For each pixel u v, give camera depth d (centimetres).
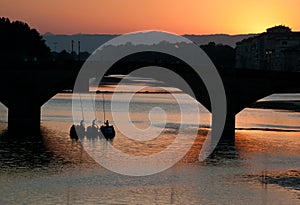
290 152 10494
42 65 13088
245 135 12594
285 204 7112
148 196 7300
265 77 13188
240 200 7231
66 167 8750
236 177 8381
